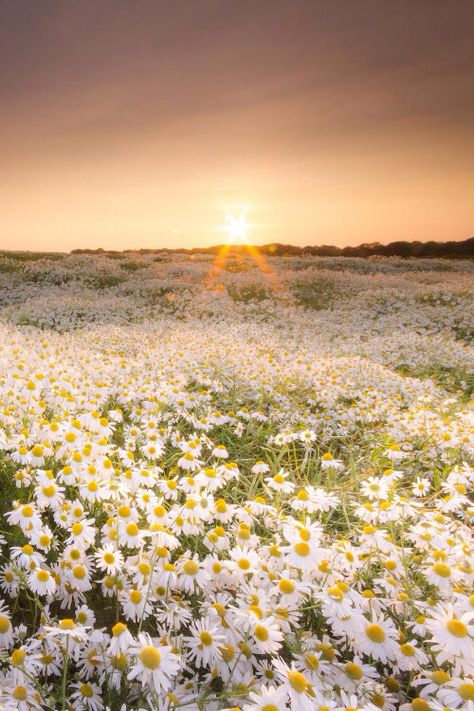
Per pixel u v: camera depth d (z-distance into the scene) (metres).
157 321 16.86
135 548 3.05
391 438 6.07
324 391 7.61
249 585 2.56
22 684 1.90
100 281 26.55
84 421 4.47
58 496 3.09
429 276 30.17
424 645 2.46
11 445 3.69
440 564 2.81
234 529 3.34
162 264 33.22
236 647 2.23
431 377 10.32
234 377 8.12
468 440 5.64
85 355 8.59
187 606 2.53
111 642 1.97
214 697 1.94
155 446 4.56
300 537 2.70
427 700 2.07
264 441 6.16
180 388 6.87
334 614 2.31
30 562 2.43
